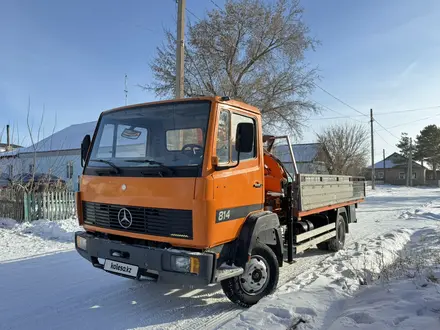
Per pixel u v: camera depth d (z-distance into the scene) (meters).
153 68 20.66
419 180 65.25
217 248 4.05
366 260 6.77
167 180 3.93
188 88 20.27
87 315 4.39
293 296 4.68
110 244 4.30
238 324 3.86
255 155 4.75
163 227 3.96
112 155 4.62
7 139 26.95
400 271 5.70
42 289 5.30
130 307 4.65
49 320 4.24
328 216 7.84
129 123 4.57
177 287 5.43
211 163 3.89
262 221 4.54
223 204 4.01
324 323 3.91
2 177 14.88
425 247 7.95
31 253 7.58
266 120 21.95
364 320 3.79
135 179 4.18
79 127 31.36
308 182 6.28
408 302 4.07
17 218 11.48
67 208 12.24
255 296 4.65
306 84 22.30
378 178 77.69
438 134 67.19
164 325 4.13
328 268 6.42
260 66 22.08
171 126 4.21
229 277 4.09
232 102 4.35
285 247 6.01
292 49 22.19
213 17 21.31
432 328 3.31
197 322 4.21
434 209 17.53
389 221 13.34
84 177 4.83
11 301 4.82
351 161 36.88
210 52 21.00
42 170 18.39
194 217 3.76
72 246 8.31
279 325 3.81
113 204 4.39
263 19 21.58
